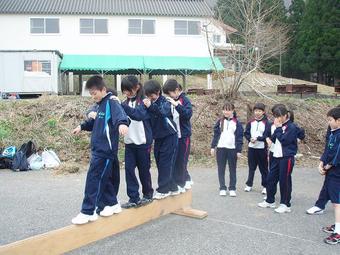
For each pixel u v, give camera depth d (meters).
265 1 15.64
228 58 14.30
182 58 28.38
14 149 9.42
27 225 5.29
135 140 5.01
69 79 29.44
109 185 4.58
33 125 11.15
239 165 10.00
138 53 29.02
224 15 15.65
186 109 5.59
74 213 5.82
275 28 16.61
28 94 21.36
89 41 28.64
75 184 7.74
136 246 4.58
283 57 39.41
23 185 7.64
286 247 4.59
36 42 28.33
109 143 4.36
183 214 5.80
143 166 5.12
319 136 11.99
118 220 4.66
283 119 5.95
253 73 13.80
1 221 5.45
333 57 37.28
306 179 8.52
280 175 5.98
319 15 38.94
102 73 27.53
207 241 4.75
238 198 6.90
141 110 4.93
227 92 13.15
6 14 27.89
